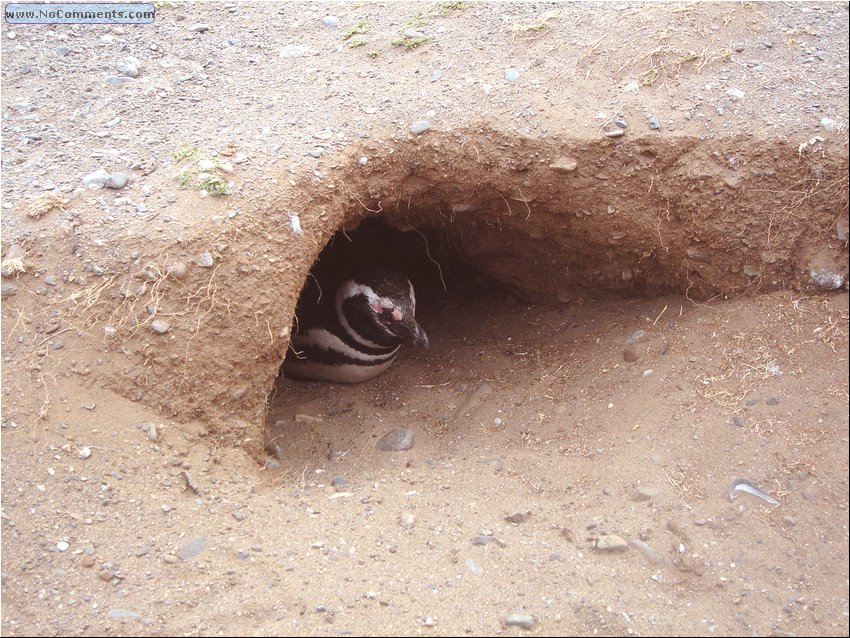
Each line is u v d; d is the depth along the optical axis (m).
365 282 1.73
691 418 1.48
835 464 1.41
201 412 1.45
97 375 1.43
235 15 1.85
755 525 1.38
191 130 1.59
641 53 1.65
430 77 1.67
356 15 1.83
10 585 1.31
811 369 1.48
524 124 1.61
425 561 1.35
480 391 1.67
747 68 1.63
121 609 1.30
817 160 1.54
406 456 1.56
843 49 1.64
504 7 1.78
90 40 1.78
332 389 1.77
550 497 1.44
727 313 1.58
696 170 1.57
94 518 1.36
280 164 1.54
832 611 1.32
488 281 1.90
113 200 1.49
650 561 1.35
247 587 1.32
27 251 1.45
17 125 1.61
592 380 1.60
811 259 1.55
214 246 1.46
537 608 1.31
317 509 1.42
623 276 1.72
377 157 1.59
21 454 1.38
